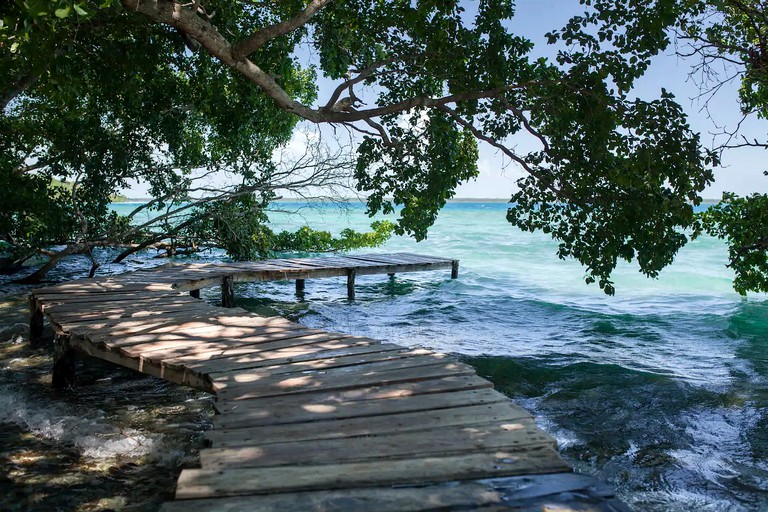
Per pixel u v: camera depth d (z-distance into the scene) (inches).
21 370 301.4
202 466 128.6
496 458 133.0
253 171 667.4
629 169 330.6
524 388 289.6
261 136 661.3
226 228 700.7
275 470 126.6
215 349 240.1
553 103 370.6
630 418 248.1
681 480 191.2
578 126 370.6
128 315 312.3
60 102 555.5
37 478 181.6
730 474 195.9
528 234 1395.2
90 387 276.5
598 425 240.1
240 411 167.0
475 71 406.0
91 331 272.2
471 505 111.7
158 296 379.2
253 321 298.7
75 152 566.6
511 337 402.9
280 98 397.1
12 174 550.6
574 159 367.6
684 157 314.8
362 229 1587.1
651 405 264.4
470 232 1471.5
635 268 814.5
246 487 118.1
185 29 350.3
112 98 565.3
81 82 494.0
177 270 525.0
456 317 471.8
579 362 335.6
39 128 616.7
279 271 526.9
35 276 596.7
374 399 177.6
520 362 334.3
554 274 735.7
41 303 350.3
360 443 142.5
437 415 162.9
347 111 442.6
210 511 108.7
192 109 633.6
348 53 482.9
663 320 462.6
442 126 434.3
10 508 163.0
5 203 532.1
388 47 458.3
